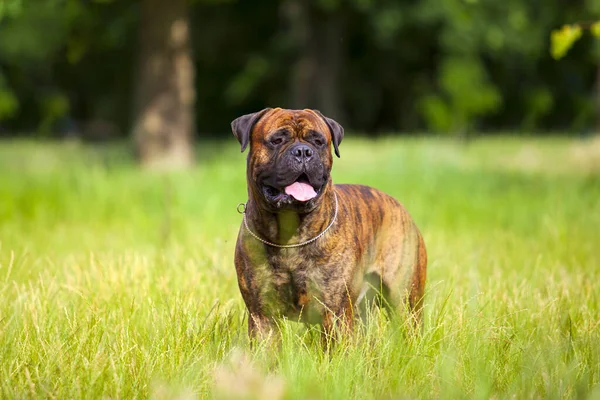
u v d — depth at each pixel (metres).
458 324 5.09
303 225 4.93
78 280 6.32
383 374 4.47
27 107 43.75
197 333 5.08
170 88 18.80
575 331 5.39
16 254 7.56
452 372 4.49
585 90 42.59
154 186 12.45
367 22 33.06
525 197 12.91
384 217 5.70
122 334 4.99
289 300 5.11
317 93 33.22
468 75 31.97
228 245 7.57
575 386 4.41
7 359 4.77
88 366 4.51
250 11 35.84
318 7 32.31
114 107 43.50
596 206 11.52
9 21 32.94
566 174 16.53
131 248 8.45
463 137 31.25
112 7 21.39
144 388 4.38
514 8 30.14
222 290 6.29
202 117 42.72
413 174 14.87
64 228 10.39
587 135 35.22
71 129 44.81
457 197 12.61
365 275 5.55
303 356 4.62
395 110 42.00
